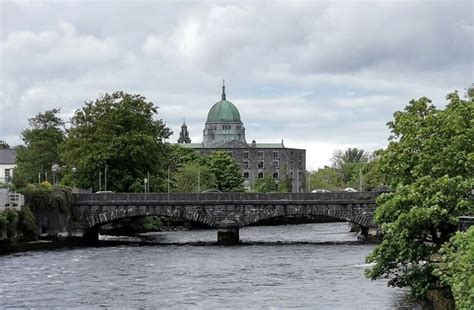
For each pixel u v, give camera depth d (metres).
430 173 51.25
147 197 126.69
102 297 64.06
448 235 49.09
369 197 125.06
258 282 72.56
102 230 150.25
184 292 66.62
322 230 163.12
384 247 51.28
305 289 67.56
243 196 126.31
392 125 55.38
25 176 169.50
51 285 70.69
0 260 91.75
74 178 150.75
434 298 53.53
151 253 102.38
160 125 162.62
